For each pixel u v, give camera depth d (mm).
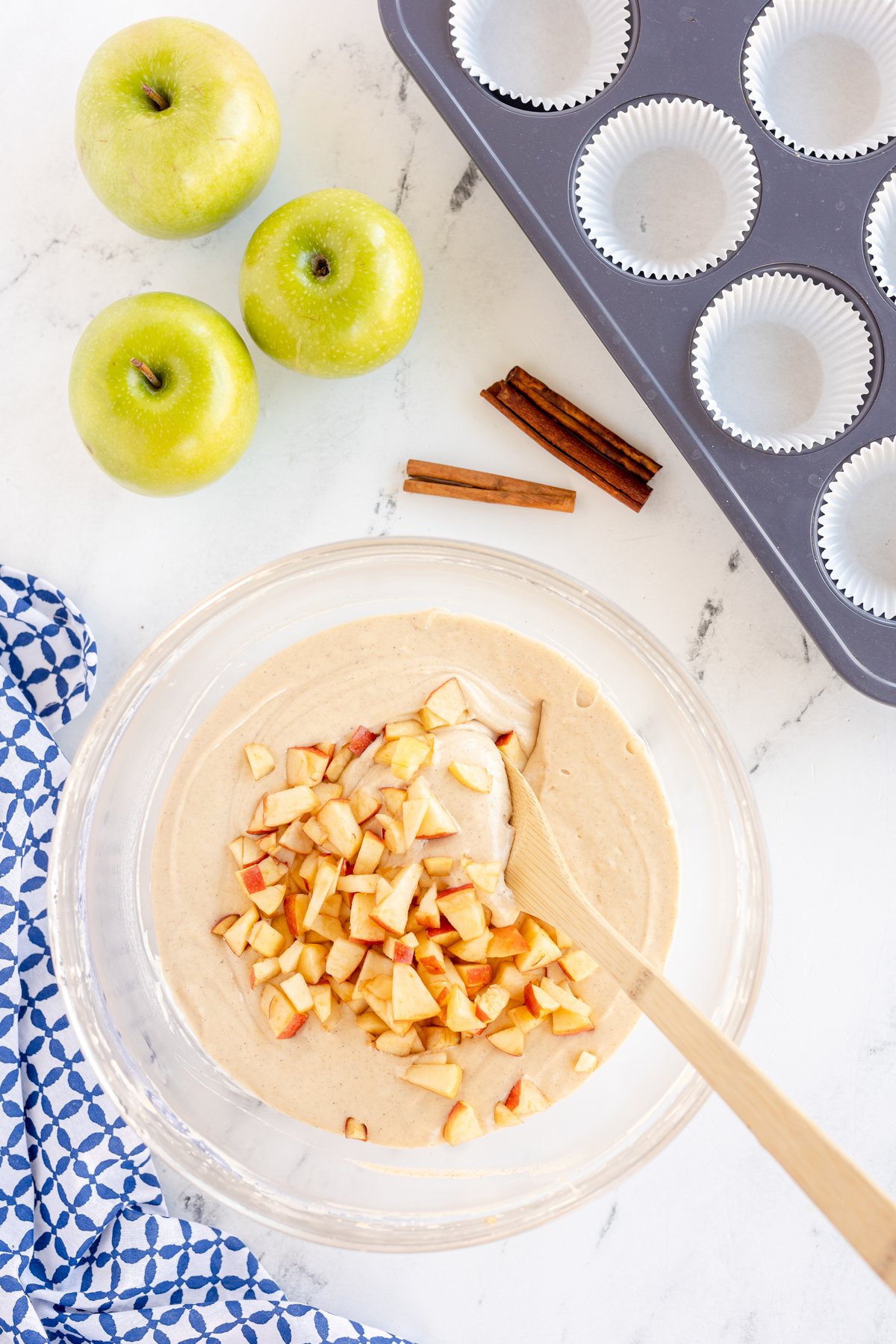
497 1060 682
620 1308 742
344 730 694
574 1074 683
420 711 693
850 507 722
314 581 726
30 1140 717
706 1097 707
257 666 721
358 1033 687
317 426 745
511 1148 720
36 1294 711
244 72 682
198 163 675
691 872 724
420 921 664
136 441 685
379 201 741
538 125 695
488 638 698
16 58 740
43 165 742
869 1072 739
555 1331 741
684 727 722
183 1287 720
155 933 713
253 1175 722
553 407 731
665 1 697
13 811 714
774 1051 740
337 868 668
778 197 702
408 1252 701
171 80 680
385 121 739
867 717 741
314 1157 722
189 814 697
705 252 716
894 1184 734
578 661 728
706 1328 741
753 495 699
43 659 738
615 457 734
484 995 670
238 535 747
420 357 743
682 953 720
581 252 698
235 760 697
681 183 722
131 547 747
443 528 747
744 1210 741
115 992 725
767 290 707
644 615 743
